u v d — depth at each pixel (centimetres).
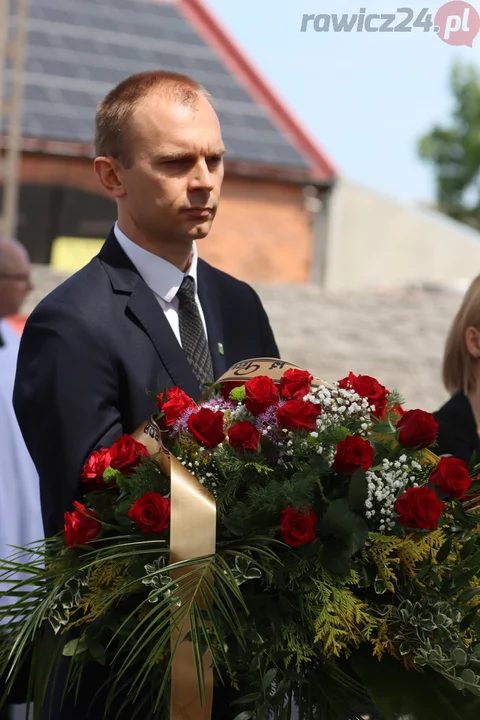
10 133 1516
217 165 280
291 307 1748
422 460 239
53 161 1919
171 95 274
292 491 220
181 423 232
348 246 2284
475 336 334
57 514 260
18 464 484
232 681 219
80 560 231
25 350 273
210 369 289
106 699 238
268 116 2225
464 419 331
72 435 259
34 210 2047
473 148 3569
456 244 2369
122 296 278
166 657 219
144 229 280
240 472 226
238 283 316
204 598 209
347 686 222
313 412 227
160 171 271
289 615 220
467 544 226
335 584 221
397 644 221
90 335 267
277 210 2138
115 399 268
